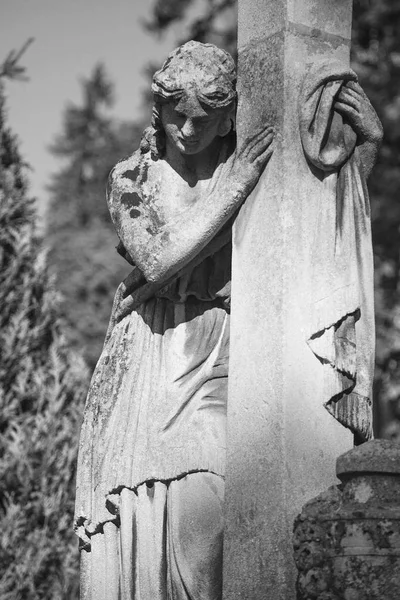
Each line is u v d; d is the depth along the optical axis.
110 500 6.30
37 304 10.73
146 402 6.30
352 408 5.89
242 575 5.77
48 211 36.44
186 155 6.36
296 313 5.82
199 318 6.36
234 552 5.82
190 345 6.32
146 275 6.23
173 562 6.07
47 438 10.41
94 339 27.98
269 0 6.09
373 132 6.06
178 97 6.12
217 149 6.38
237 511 5.84
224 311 6.36
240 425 5.91
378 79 19.72
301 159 5.93
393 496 5.25
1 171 10.88
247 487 5.82
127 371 6.43
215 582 6.01
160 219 6.32
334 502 5.36
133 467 6.21
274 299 5.85
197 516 6.04
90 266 30.52
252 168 6.00
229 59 6.20
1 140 10.99
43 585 10.21
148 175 6.43
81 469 6.52
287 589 5.58
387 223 19.53
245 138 6.10
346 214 5.99
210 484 6.07
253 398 5.87
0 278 10.61
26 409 10.56
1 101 11.11
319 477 5.76
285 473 5.69
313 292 5.86
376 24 19.91
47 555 10.22
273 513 5.69
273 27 6.05
